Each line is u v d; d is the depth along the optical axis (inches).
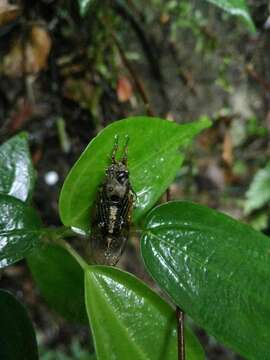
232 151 11.4
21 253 4.5
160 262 4.7
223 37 10.5
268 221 11.6
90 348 10.7
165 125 4.8
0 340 4.9
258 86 11.1
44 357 10.3
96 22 9.3
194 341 4.7
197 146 11.2
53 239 4.7
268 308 4.5
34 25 9.0
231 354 11.7
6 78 9.3
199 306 4.5
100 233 4.9
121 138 4.7
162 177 5.0
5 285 10.2
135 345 4.6
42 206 10.1
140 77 10.2
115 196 4.8
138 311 4.6
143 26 9.9
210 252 4.7
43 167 10.0
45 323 10.5
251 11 10.5
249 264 4.6
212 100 10.9
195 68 10.6
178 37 10.3
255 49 10.8
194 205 4.8
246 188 11.7
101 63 9.5
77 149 9.9
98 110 9.7
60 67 9.4
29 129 9.7
